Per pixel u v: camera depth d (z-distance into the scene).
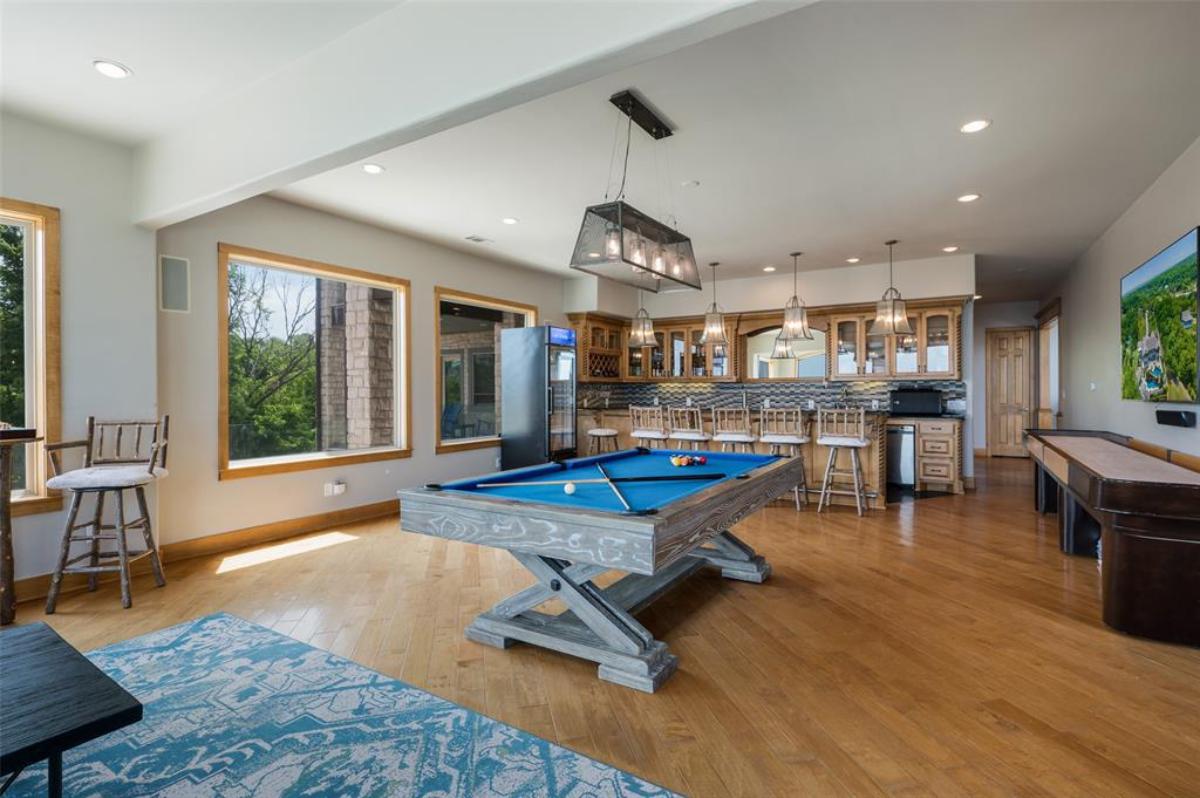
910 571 3.81
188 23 2.48
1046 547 4.38
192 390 4.15
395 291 5.76
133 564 3.79
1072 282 7.01
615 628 2.47
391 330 5.76
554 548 2.33
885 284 7.03
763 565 3.67
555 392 6.77
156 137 3.55
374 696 2.27
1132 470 2.99
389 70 2.45
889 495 6.55
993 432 9.96
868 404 7.57
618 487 3.01
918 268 6.80
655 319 8.75
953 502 6.12
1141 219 4.48
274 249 4.63
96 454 3.52
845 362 7.60
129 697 1.36
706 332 6.48
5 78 2.90
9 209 3.24
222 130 3.15
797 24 2.34
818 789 1.73
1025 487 7.01
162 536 3.99
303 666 2.51
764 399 7.73
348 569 3.88
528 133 3.39
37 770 1.80
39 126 3.35
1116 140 3.48
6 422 3.33
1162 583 2.70
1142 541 2.74
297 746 1.94
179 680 2.38
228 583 3.59
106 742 1.96
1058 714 2.12
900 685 2.34
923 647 2.69
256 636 2.82
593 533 2.23
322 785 1.74
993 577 3.68
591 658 2.48
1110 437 4.78
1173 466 3.15
